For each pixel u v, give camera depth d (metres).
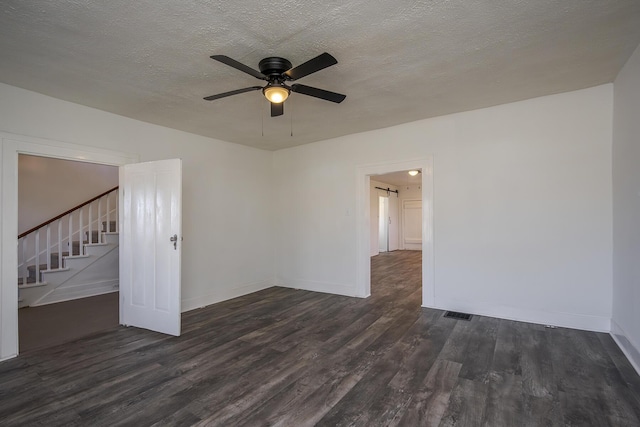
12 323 2.92
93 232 5.77
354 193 4.92
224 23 2.09
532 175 3.58
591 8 1.98
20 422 1.96
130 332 3.51
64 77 2.84
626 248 2.80
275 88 2.43
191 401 2.17
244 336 3.34
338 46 2.39
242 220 5.29
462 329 3.44
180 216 3.46
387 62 2.66
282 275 5.77
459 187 4.01
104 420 1.97
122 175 3.84
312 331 3.46
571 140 3.39
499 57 2.60
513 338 3.17
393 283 5.88
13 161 2.99
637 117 2.54
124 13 1.97
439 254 4.15
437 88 3.22
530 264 3.60
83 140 3.49
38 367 2.68
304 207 5.50
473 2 1.91
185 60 2.57
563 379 2.38
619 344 2.94
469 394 2.21
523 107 3.62
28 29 2.13
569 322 3.41
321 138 5.10
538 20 2.10
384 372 2.53
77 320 3.96
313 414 2.01
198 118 3.96
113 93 3.19
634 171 2.62
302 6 1.93
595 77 3.04
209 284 4.71
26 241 5.10
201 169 4.70
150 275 3.60
